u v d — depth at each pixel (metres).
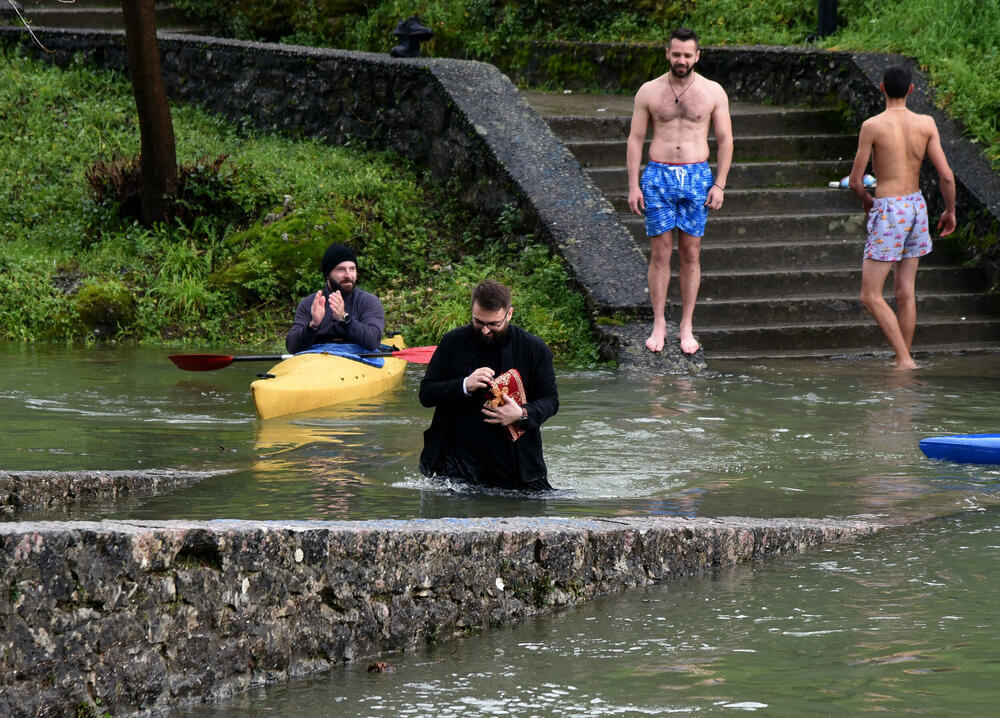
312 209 39.00
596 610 12.39
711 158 40.91
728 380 29.31
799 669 10.53
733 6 52.00
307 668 10.47
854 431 22.91
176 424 22.98
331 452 20.61
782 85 44.94
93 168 42.09
